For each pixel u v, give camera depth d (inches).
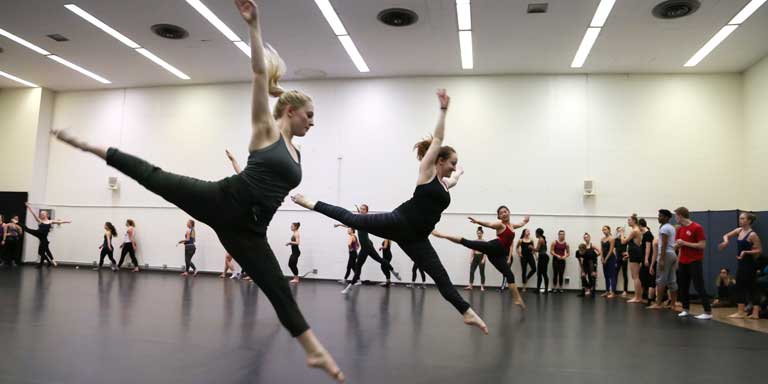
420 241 122.1
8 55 485.1
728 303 352.5
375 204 505.4
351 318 244.7
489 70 490.9
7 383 119.1
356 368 143.1
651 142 476.4
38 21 405.1
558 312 294.2
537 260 465.1
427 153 122.9
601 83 490.3
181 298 302.4
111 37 435.5
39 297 283.9
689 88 478.0
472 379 133.5
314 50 448.5
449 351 170.4
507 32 399.5
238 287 387.5
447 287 120.0
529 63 468.1
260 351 161.6
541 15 367.6
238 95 554.3
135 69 518.3
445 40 419.2
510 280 278.5
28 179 578.6
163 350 159.6
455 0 349.4
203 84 563.2
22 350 153.3
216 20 395.5
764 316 283.0
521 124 494.6
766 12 353.1
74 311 236.4
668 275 322.3
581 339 200.5
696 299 413.4
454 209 491.8
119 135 577.6
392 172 507.5
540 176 485.4
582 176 480.1
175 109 567.2
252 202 78.5
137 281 412.5
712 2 340.5
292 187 85.8
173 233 551.5
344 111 523.5
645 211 468.4
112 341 170.7
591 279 429.4
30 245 579.5
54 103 603.8
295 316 82.2
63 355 148.8
